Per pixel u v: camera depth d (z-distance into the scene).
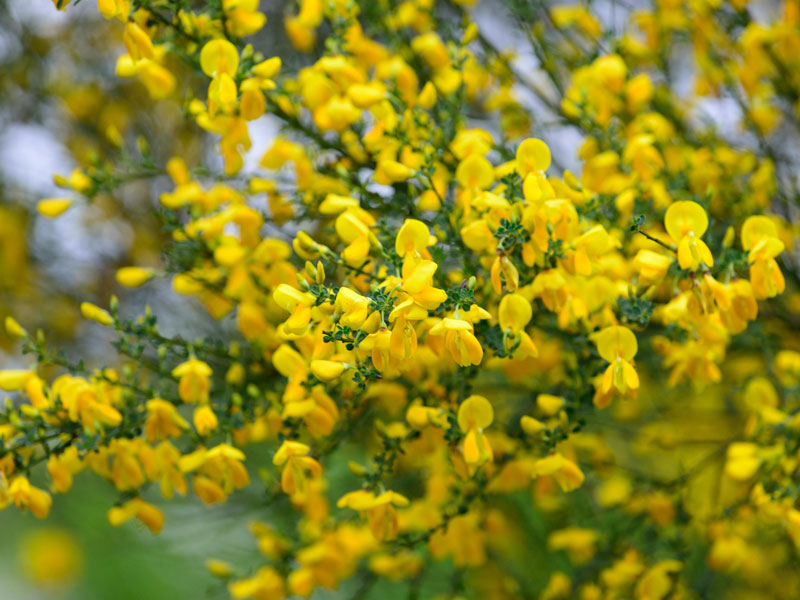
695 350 0.78
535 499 0.93
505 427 0.83
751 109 0.89
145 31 0.76
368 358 0.70
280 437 0.77
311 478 0.79
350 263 0.71
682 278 0.72
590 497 0.94
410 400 0.78
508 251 0.71
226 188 0.81
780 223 0.85
